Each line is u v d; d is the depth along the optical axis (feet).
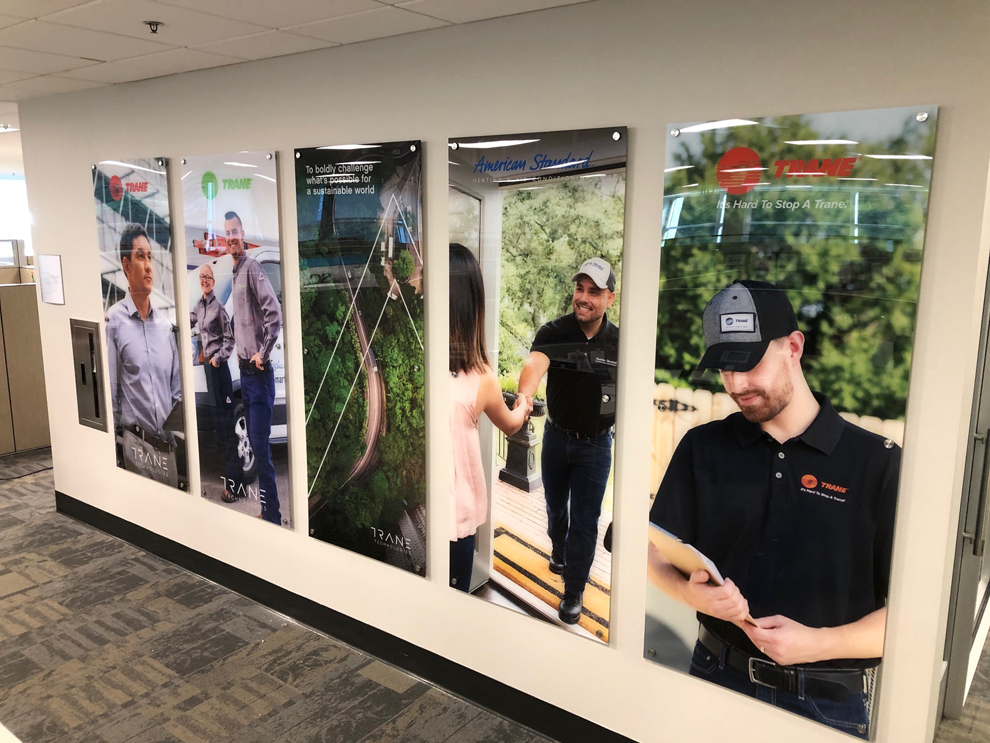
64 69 11.49
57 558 14.20
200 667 10.57
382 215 9.60
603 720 8.53
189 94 11.73
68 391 15.61
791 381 6.74
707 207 6.99
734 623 7.36
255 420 11.79
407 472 9.94
